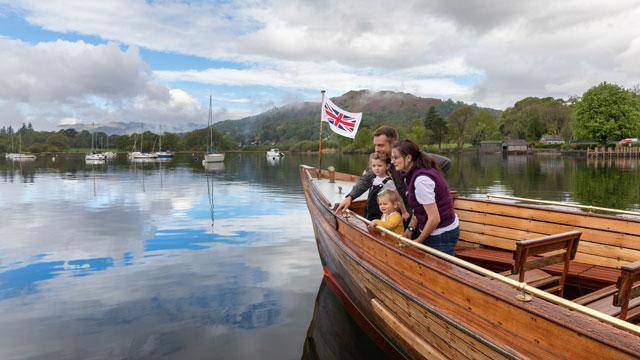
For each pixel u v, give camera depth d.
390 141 4.44
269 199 17.62
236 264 7.65
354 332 4.87
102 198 18.20
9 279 6.77
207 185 24.75
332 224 5.65
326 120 10.61
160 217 13.03
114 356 4.24
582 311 2.04
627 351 1.84
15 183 26.66
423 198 3.31
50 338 4.63
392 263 3.69
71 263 7.72
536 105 100.62
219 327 4.96
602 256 4.41
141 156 87.19
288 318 5.24
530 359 2.28
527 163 50.38
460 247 5.53
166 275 6.97
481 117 112.12
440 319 2.97
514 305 2.39
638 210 14.41
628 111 62.91
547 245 3.14
